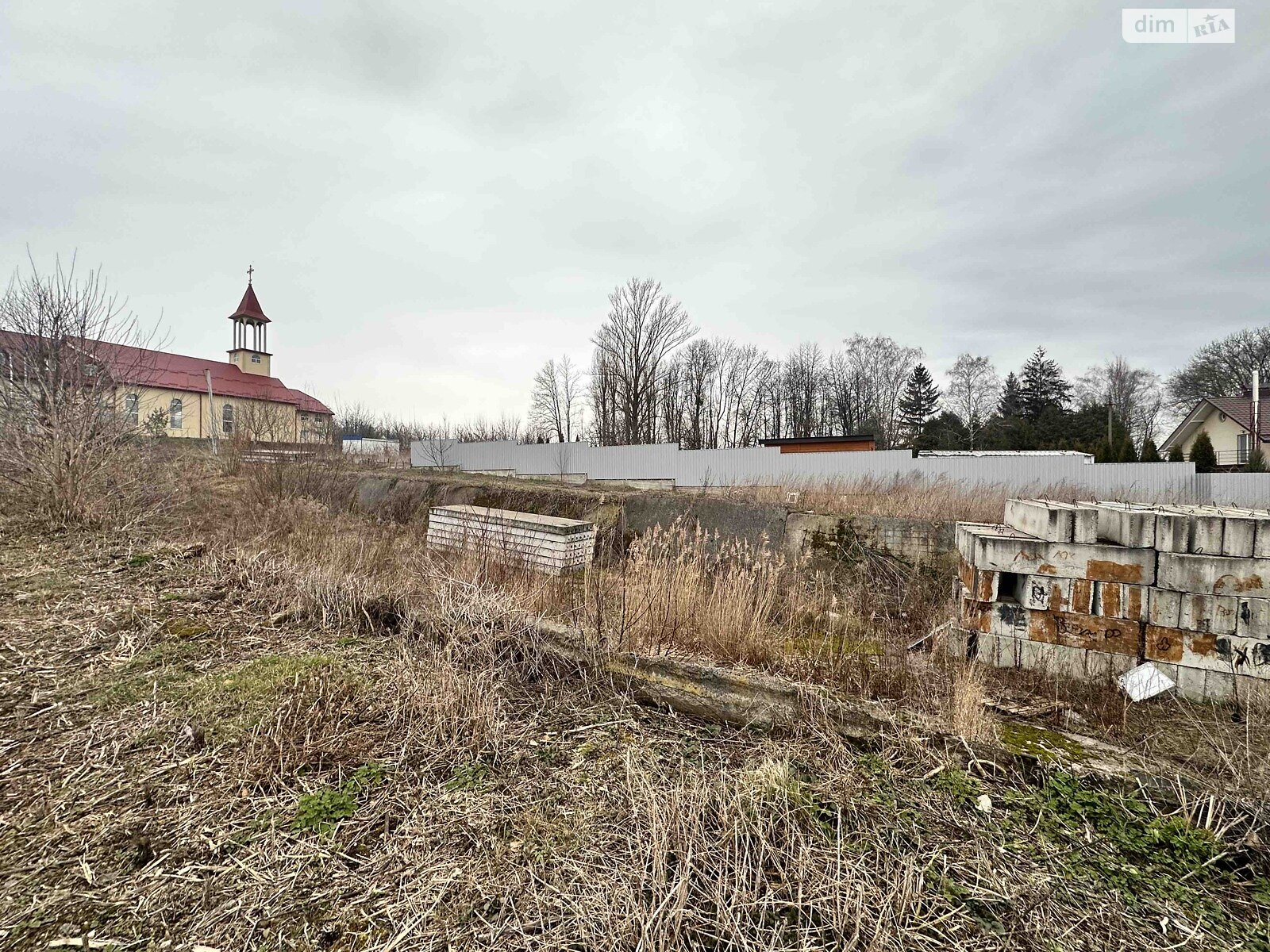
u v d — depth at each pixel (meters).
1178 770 2.08
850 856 1.75
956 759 2.25
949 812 1.98
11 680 2.77
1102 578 2.78
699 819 1.87
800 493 9.12
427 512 8.56
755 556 5.31
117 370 7.09
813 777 2.22
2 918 1.48
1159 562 2.64
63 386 6.20
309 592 4.08
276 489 8.12
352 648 3.44
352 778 2.14
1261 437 20.77
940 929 1.49
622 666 3.09
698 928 1.50
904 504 8.18
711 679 2.85
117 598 3.97
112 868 1.67
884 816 1.95
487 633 3.40
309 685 2.83
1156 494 11.52
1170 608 2.62
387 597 4.01
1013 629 2.98
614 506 7.55
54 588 4.07
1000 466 12.48
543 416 37.59
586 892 1.62
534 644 3.35
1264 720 2.34
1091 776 2.08
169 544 5.39
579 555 6.20
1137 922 1.53
